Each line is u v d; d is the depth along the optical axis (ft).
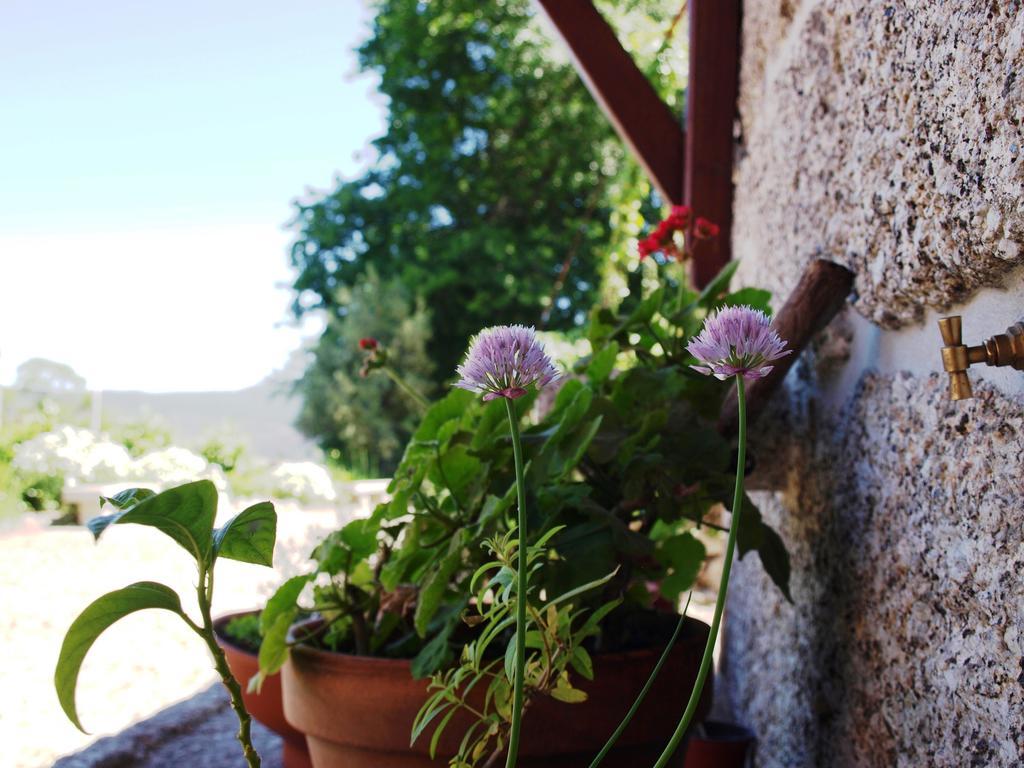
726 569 1.19
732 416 2.24
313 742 1.89
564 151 19.89
